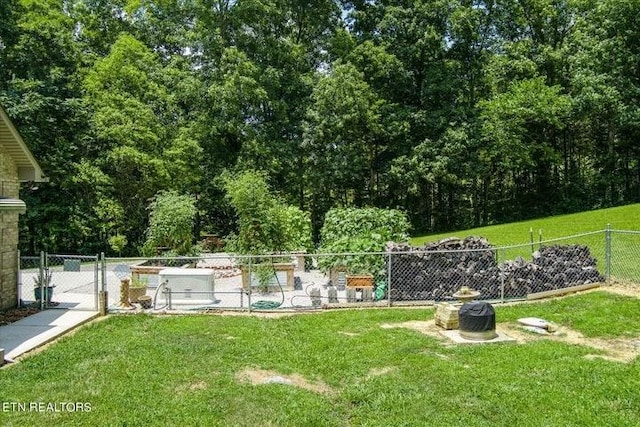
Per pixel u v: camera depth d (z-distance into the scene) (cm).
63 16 2755
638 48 3042
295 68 3216
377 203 3553
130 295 1200
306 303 1259
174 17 3222
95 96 2628
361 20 3412
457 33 3256
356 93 2959
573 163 3625
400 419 576
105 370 725
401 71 3225
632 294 1182
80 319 1034
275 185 3061
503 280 1175
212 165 2994
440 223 3694
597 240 1786
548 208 3559
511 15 3534
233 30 3080
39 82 2367
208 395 636
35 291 1183
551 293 1201
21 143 1188
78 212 2483
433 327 971
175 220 1794
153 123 2667
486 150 3253
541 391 645
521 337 898
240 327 979
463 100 3444
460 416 582
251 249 1520
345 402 631
